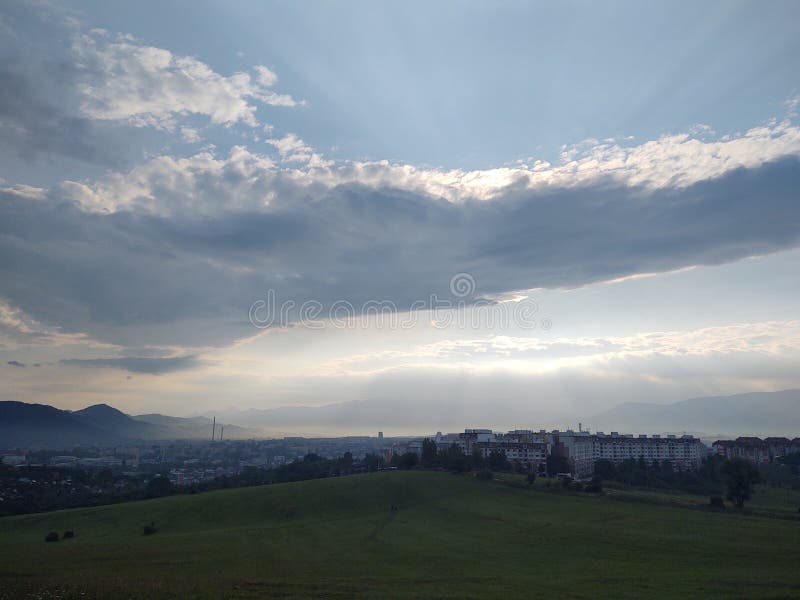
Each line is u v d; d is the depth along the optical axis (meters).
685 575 58.06
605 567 63.16
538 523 97.50
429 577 57.19
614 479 160.00
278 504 119.69
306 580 54.09
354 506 119.38
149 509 116.88
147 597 43.53
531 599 47.28
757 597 47.88
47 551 78.88
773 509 109.94
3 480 171.88
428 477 145.25
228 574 58.38
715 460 183.62
